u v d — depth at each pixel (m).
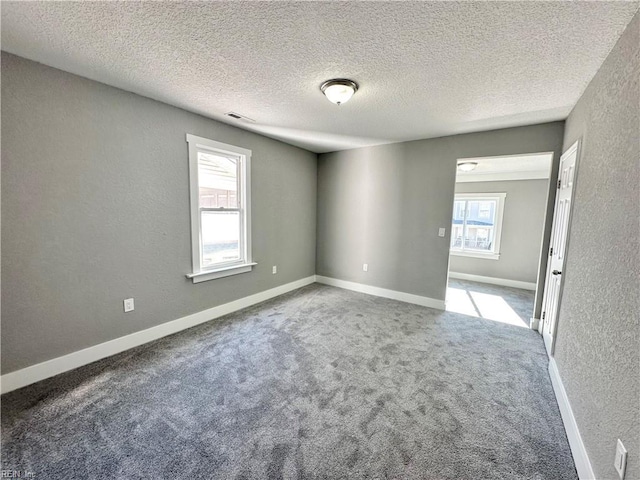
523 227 4.91
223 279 3.27
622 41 1.37
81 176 2.08
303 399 1.83
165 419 1.64
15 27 1.47
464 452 1.45
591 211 1.63
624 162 1.22
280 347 2.52
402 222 3.92
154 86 2.19
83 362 2.17
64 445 1.44
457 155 3.45
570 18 1.32
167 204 2.64
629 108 1.21
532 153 2.99
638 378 0.96
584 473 1.28
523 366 2.28
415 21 1.39
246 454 1.41
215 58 1.78
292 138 3.75
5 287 1.80
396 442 1.50
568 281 2.01
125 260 2.38
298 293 4.23
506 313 3.51
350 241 4.45
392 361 2.32
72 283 2.09
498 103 2.40
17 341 1.86
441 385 2.00
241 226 3.49
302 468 1.34
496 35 1.48
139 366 2.18
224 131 3.09
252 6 1.30
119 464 1.34
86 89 2.06
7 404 1.72
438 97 2.30
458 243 5.64
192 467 1.34
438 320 3.24
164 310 2.70
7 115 1.74
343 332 2.86
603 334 1.29
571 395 1.63
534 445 1.50
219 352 2.42
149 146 2.46
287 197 4.14
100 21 1.43
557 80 1.94
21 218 1.83
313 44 1.61
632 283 1.05
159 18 1.40
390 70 1.89
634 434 0.96
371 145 4.09
